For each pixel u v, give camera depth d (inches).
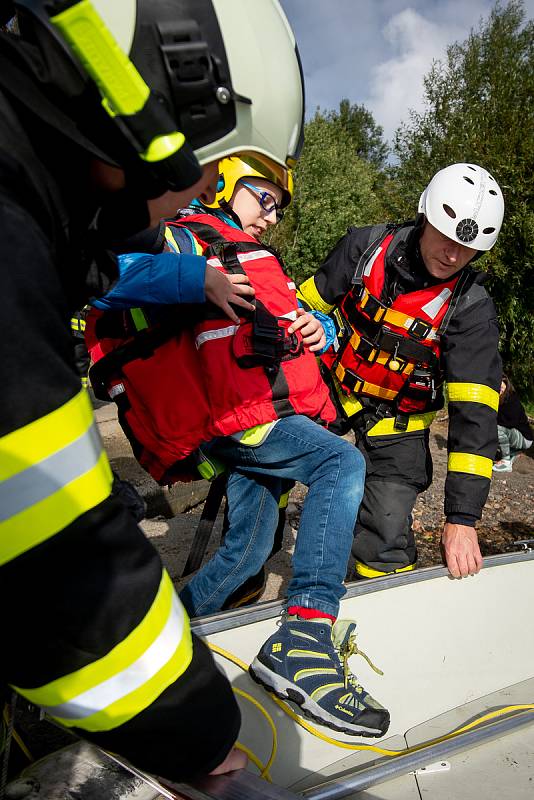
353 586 69.9
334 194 666.2
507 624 79.4
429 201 83.0
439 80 402.0
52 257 23.5
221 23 31.5
